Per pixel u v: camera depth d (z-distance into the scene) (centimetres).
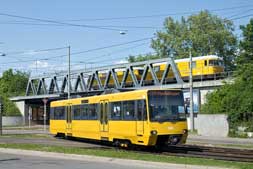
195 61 5909
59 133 3884
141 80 5897
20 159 2234
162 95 2652
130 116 2752
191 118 4891
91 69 6825
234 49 9131
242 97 4231
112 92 3123
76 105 3531
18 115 8550
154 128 2581
